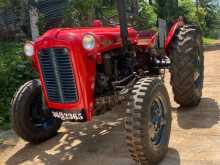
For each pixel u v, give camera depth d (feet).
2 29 46.14
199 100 20.71
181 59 18.66
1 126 20.85
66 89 14.89
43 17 44.06
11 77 25.16
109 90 16.03
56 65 14.76
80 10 41.42
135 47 17.75
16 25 45.83
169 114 15.31
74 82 14.60
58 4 47.39
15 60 27.99
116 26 18.78
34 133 17.43
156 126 14.61
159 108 14.80
